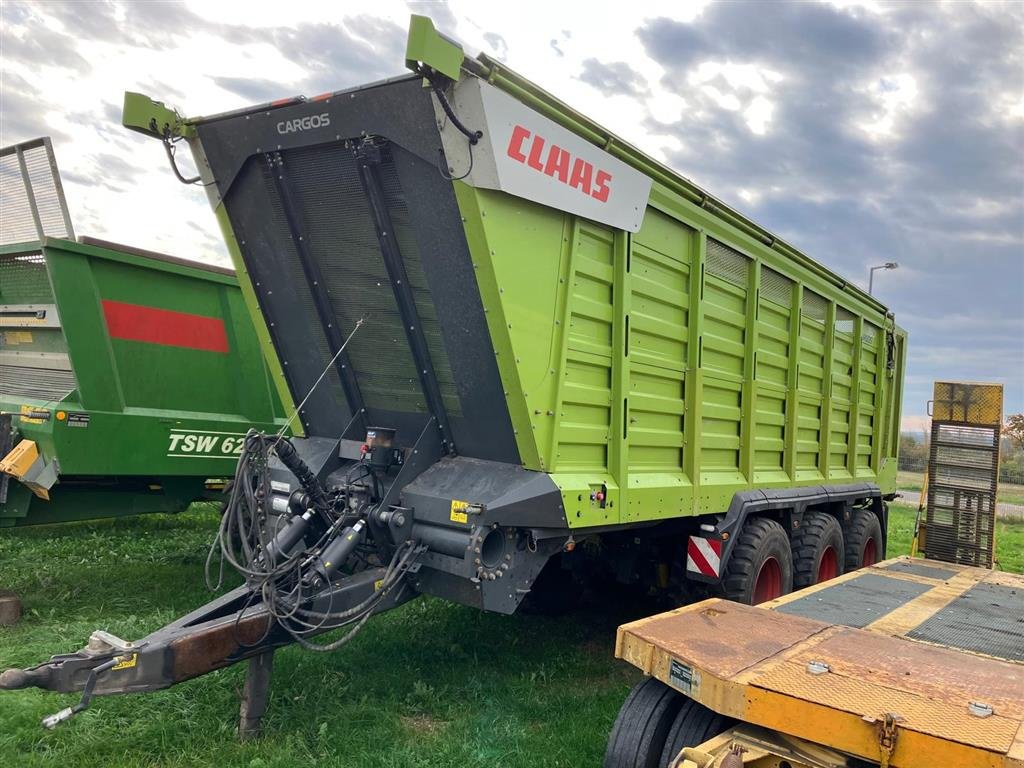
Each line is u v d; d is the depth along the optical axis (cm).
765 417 634
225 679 414
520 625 586
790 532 653
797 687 258
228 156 416
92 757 339
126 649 309
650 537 562
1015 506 2181
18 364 650
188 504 740
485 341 383
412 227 384
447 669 480
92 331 597
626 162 445
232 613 366
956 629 372
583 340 425
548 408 397
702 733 299
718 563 530
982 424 699
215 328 695
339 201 401
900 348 996
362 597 385
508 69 345
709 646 304
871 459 906
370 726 390
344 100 361
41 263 601
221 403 702
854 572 538
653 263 485
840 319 795
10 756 334
